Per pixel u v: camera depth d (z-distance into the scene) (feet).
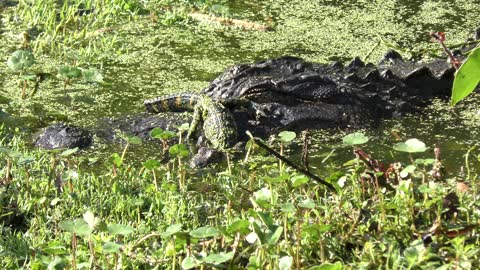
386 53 44.57
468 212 27.17
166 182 31.89
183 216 29.89
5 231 28.99
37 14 55.36
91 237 25.80
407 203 26.96
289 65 41.01
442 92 42.32
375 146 37.04
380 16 57.11
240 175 33.58
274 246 24.32
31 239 27.96
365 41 52.24
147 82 45.34
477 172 33.86
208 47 51.29
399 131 38.58
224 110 37.14
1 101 42.01
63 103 42.27
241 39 52.80
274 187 31.27
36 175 33.42
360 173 30.53
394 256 24.14
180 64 48.24
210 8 58.49
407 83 41.57
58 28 52.90
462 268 23.40
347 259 25.50
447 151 36.24
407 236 26.03
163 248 25.89
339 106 39.34
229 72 40.73
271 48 51.06
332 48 51.01
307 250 25.35
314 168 34.73
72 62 48.83
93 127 38.42
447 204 27.58
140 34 53.67
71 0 59.36
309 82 39.50
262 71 40.42
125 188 32.09
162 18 56.24
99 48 50.93
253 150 35.88
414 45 51.11
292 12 58.29
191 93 39.19
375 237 26.12
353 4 60.08
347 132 38.47
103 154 36.17
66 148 36.14
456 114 40.50
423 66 41.73
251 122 37.99
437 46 50.70
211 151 35.45
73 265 24.14
